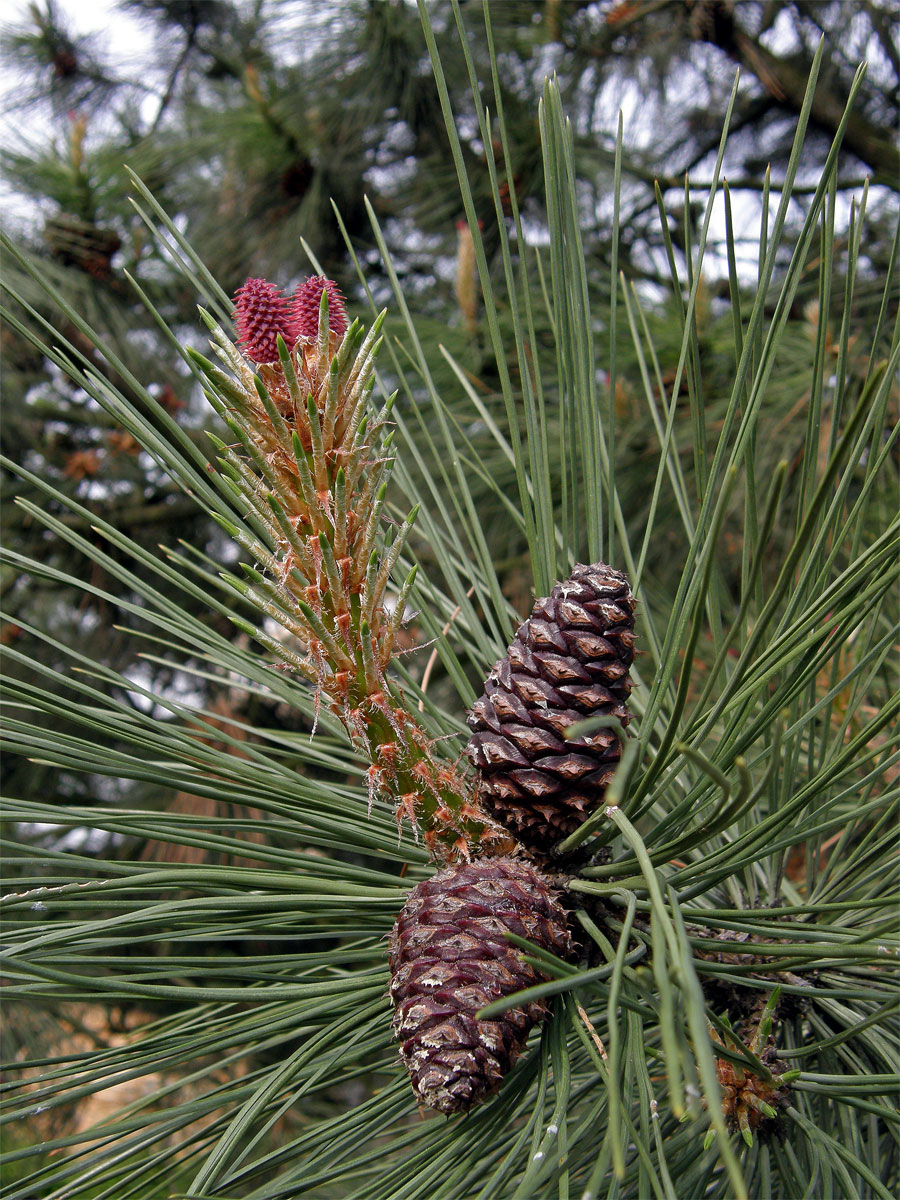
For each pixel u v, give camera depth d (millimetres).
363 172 1022
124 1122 235
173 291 987
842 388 262
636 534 670
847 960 245
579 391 300
